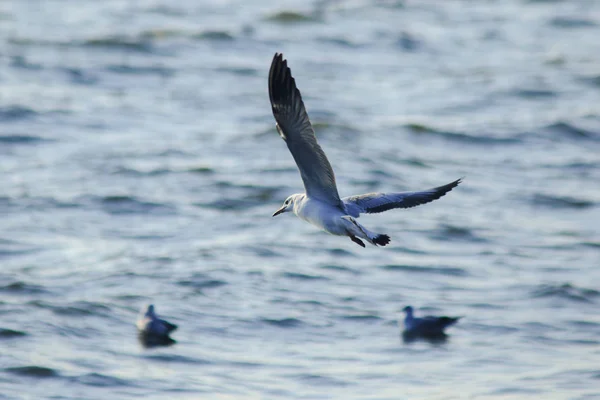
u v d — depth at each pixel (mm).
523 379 15227
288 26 46625
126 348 16359
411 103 36375
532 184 28297
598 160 30859
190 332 17156
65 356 15867
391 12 50375
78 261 21094
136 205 25141
